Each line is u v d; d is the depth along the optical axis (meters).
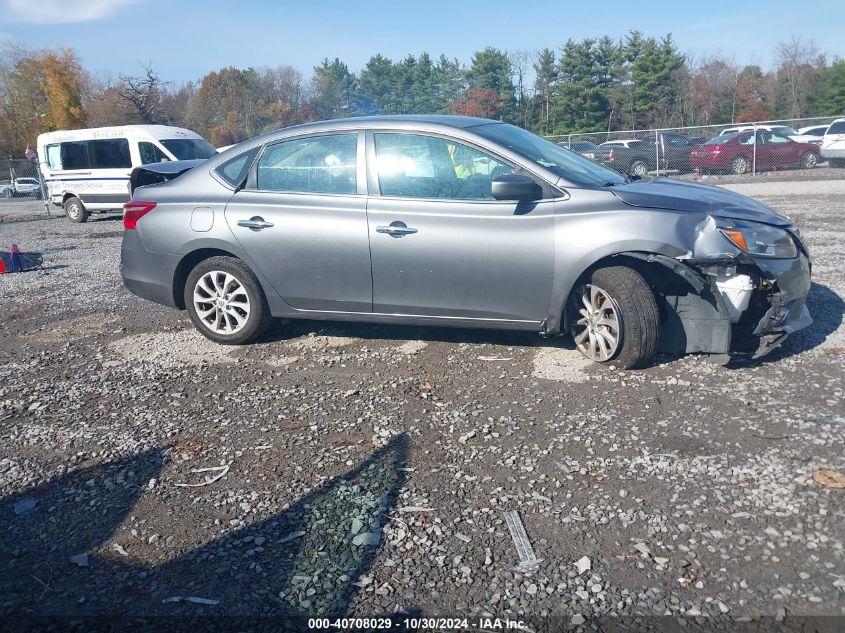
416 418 4.25
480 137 5.06
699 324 4.72
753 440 3.74
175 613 2.66
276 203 5.46
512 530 3.05
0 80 57.84
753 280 4.64
